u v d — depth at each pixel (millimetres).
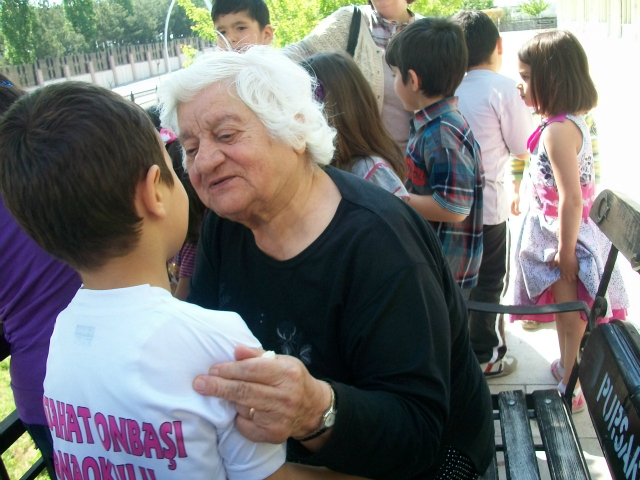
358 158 1927
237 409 877
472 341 2939
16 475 2775
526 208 2748
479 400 1438
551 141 2438
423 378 1104
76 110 855
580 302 2139
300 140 1111
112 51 26797
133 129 889
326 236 1141
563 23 32219
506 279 3260
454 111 2309
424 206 2303
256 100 1051
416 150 2389
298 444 1217
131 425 859
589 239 2506
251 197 1084
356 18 2891
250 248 1235
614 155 6844
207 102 1062
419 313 1105
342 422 976
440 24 2271
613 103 9883
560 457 1710
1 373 4059
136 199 896
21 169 856
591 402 1639
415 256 1131
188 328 875
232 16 3645
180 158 1928
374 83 2857
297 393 876
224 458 913
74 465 929
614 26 22328
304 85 1145
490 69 2906
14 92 1671
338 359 1194
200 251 1406
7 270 1515
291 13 7930
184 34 31062
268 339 1240
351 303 1130
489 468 1683
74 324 925
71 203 853
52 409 949
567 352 2688
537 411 1902
